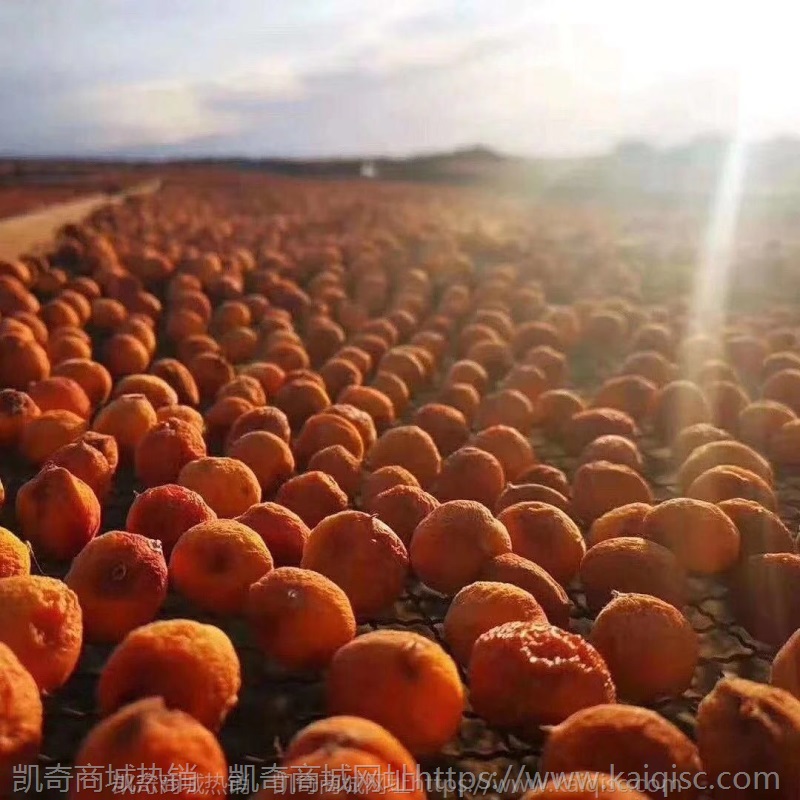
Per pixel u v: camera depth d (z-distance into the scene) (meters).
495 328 1.02
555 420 0.72
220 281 1.24
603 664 0.34
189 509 0.45
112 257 1.42
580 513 0.54
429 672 0.32
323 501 0.50
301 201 3.05
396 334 1.00
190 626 0.33
